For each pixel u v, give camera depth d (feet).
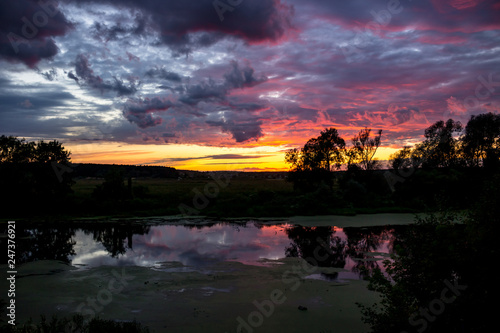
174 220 119.96
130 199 154.51
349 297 40.19
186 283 46.32
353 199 148.15
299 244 75.00
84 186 242.78
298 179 185.37
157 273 51.31
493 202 19.06
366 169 175.32
